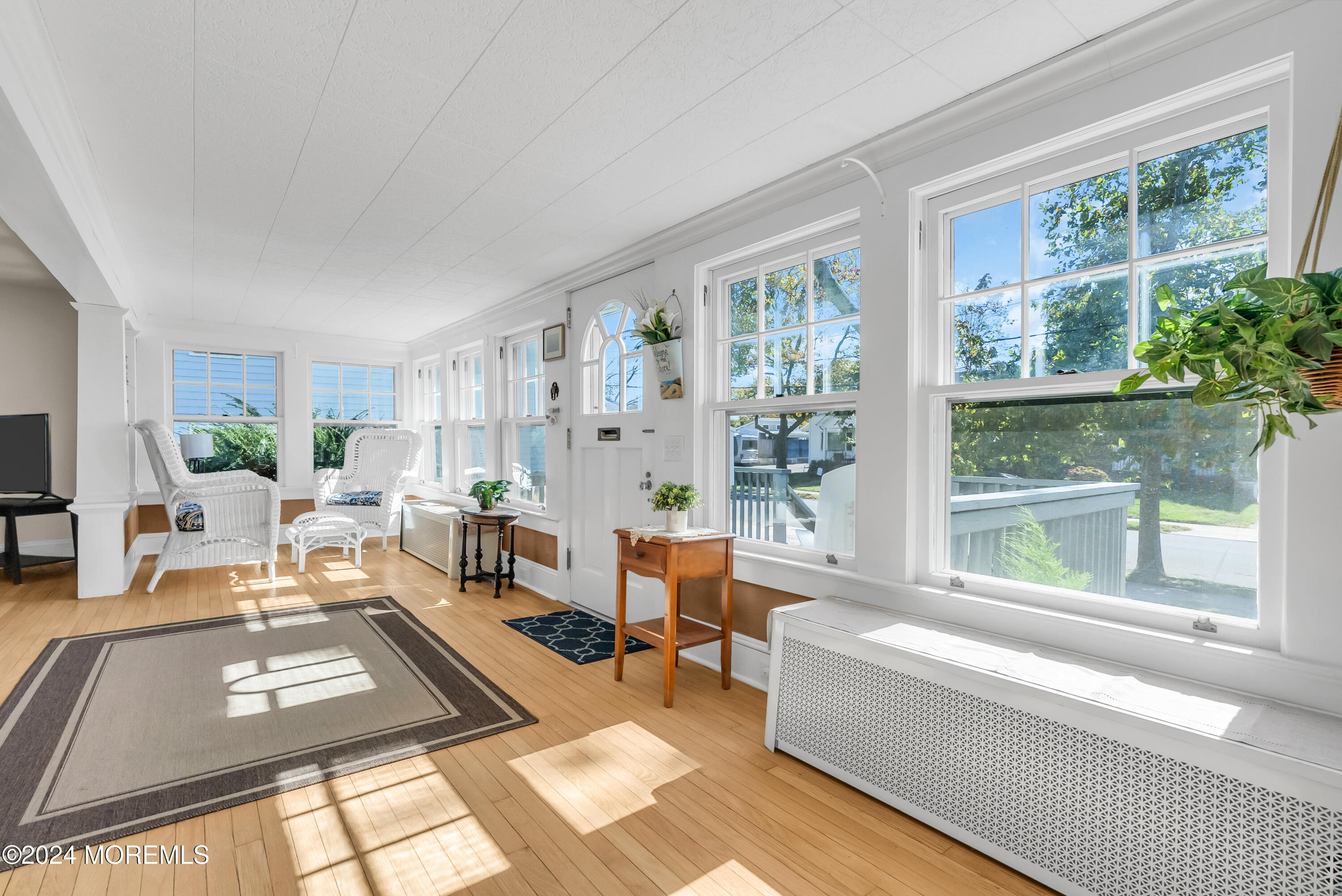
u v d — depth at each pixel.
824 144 2.41
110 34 1.72
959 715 1.77
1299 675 1.48
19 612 3.89
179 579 4.89
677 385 3.30
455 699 2.72
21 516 5.06
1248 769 1.29
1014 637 2.00
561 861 1.69
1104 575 1.89
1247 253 1.63
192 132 2.29
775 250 2.93
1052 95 1.91
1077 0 1.60
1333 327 1.02
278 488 4.75
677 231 3.28
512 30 1.72
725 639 2.88
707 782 2.10
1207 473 1.70
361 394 6.96
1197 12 1.59
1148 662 1.72
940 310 2.28
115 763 2.14
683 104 2.12
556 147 2.43
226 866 1.65
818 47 1.80
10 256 4.30
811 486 2.77
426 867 1.67
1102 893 1.49
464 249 3.71
